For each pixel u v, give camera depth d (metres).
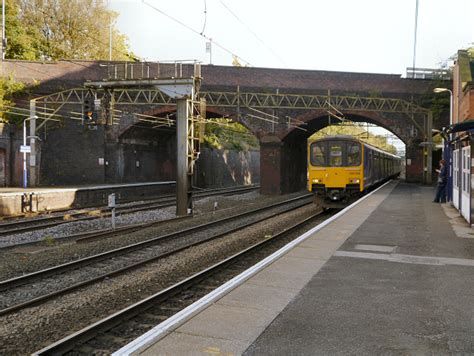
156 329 5.54
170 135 46.09
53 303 8.57
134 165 40.94
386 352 4.88
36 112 32.28
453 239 11.66
